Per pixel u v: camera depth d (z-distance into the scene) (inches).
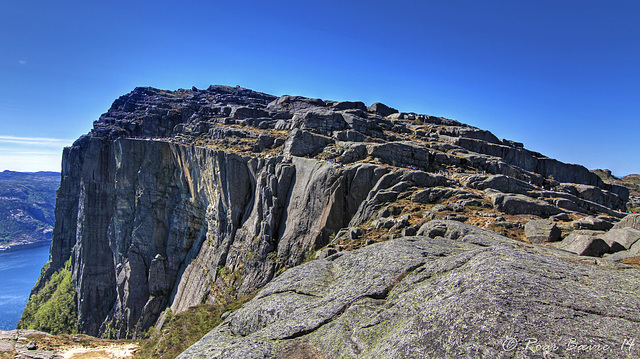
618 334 361.1
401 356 408.2
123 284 3688.5
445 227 1093.1
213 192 3016.7
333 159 2422.5
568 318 391.2
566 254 789.2
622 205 2819.9
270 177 2443.4
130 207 3811.5
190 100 6181.1
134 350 2025.1
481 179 2054.6
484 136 3651.6
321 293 637.9
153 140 4062.5
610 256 998.4
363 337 478.9
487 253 571.8
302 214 2138.3
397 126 3602.4
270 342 513.3
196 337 1296.8
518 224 1412.4
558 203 1804.9
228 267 2544.3
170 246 3523.6
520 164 3309.5
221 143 3511.3
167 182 3715.6
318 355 477.7
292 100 4726.9
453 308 439.2
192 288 2945.4
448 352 385.1
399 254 680.4
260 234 2345.0
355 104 4333.2
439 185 1953.7
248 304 684.7
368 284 596.4
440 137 3427.7
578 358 336.5
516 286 449.7
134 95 6899.6
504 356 354.6
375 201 1824.6
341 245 1542.8
